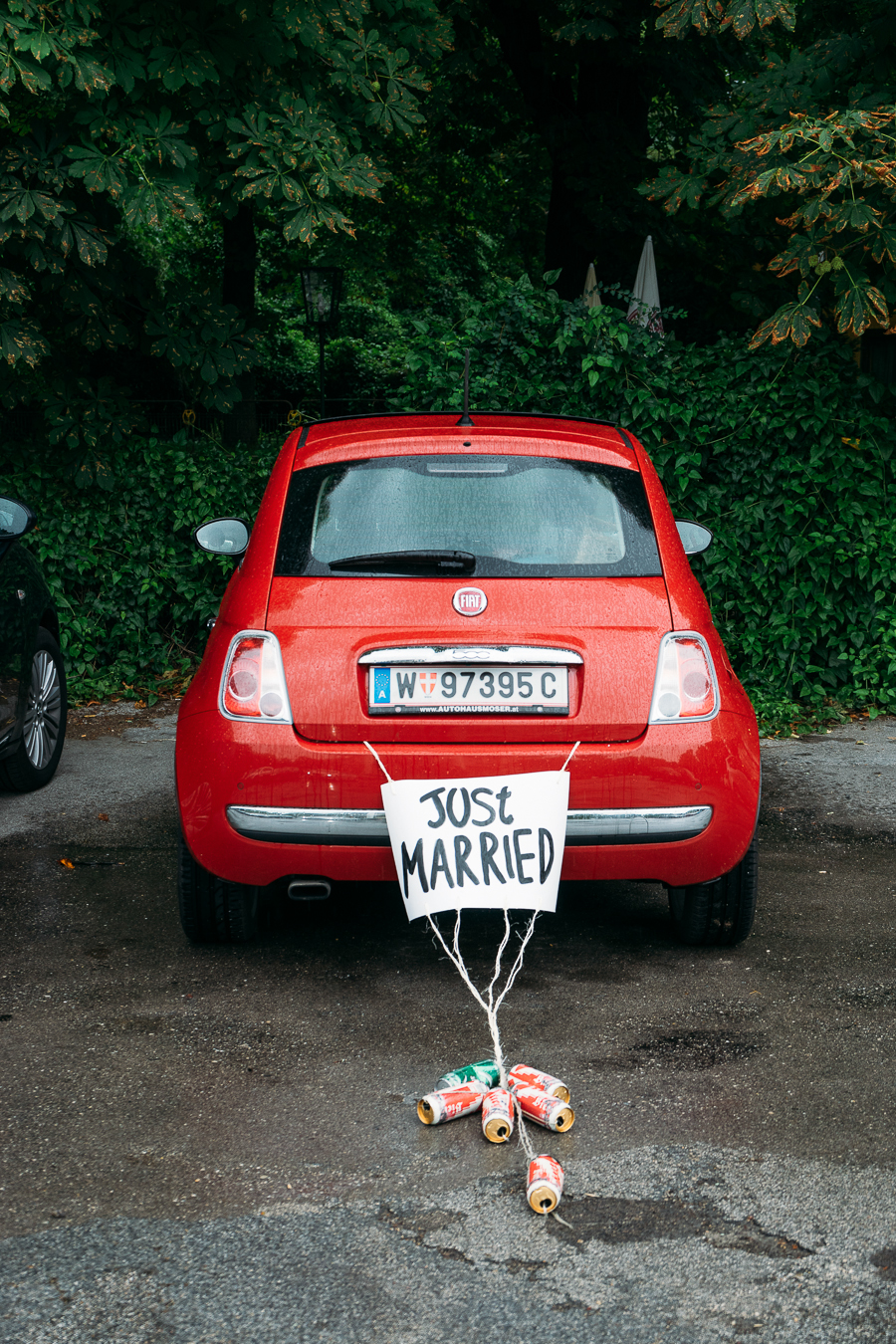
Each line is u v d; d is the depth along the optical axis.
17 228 7.76
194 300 9.44
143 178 7.88
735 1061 3.36
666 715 3.72
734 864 3.87
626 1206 2.66
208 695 3.82
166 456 8.95
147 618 9.05
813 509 8.15
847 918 4.58
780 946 4.29
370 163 8.50
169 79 7.84
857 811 6.05
